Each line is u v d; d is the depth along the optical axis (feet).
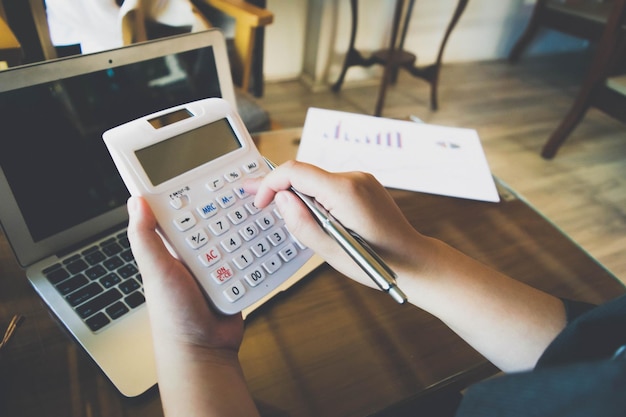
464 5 5.62
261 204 1.23
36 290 1.36
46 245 1.44
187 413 0.90
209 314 1.05
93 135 1.48
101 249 1.50
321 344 1.33
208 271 1.12
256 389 1.20
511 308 1.18
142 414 1.12
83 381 1.17
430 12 7.22
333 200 1.11
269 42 6.57
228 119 1.34
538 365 0.97
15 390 1.14
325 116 2.33
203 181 1.22
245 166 1.31
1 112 1.26
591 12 6.79
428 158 2.16
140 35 2.32
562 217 4.93
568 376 0.60
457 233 1.81
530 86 7.85
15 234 1.37
